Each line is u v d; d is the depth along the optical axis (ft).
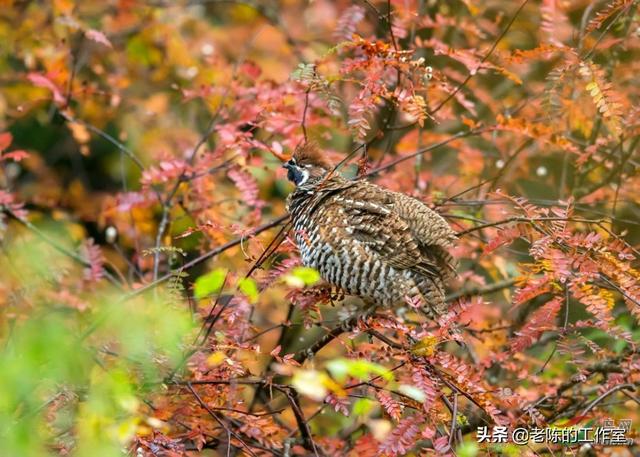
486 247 28.60
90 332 21.17
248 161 36.81
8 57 49.98
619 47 39.93
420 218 31.89
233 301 27.76
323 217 31.99
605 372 31.50
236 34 50.52
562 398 32.22
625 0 31.78
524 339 27.43
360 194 32.45
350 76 36.04
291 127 35.88
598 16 32.07
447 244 31.42
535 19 45.47
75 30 46.01
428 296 31.73
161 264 43.68
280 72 47.83
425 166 45.29
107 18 48.08
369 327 26.81
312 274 21.89
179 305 26.00
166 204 36.88
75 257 36.32
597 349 28.35
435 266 31.73
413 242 31.42
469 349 35.53
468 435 31.73
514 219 28.43
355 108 29.25
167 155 37.47
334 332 30.14
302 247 32.37
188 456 29.01
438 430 25.45
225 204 40.50
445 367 25.71
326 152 36.09
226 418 30.27
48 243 36.52
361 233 31.53
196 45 49.55
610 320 26.27
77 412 21.91
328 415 39.04
